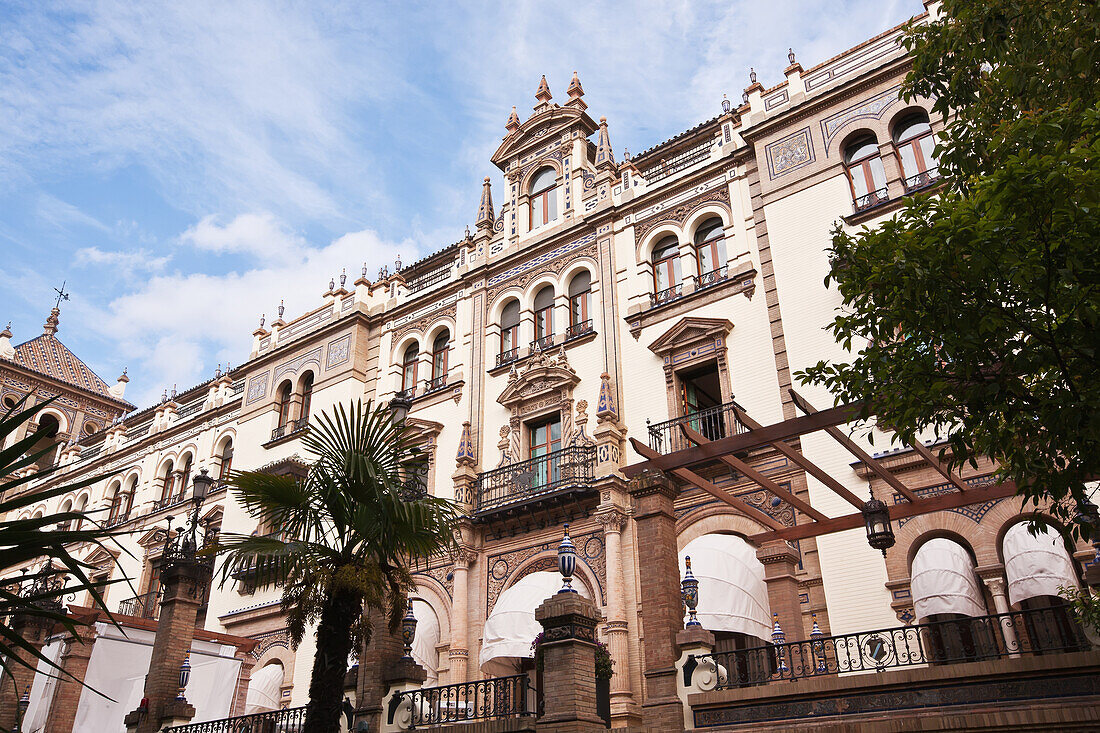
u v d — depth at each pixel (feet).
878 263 28.68
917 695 32.63
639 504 43.86
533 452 75.92
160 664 57.31
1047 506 47.83
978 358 27.22
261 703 79.15
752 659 52.65
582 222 81.66
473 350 84.94
